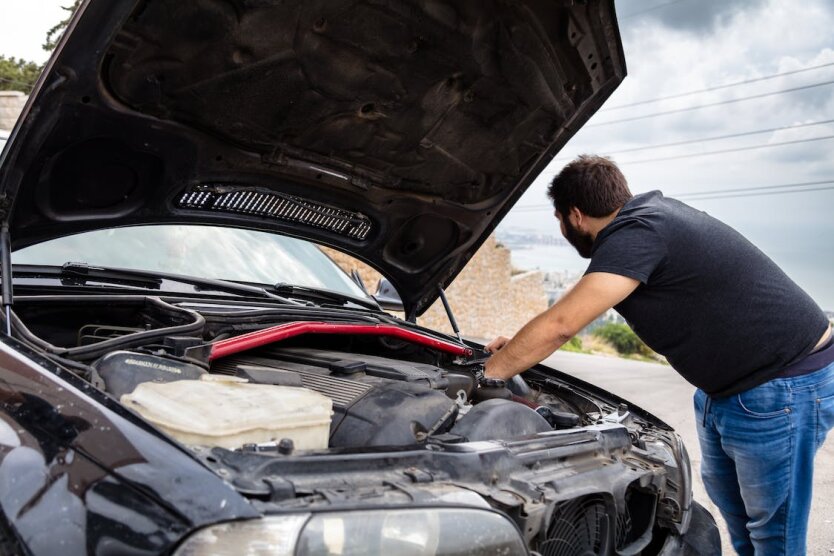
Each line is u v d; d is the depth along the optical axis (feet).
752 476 8.70
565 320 7.97
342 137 9.04
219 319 7.87
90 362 6.40
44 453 5.04
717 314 8.21
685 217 8.31
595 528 6.44
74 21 6.29
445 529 4.92
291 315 8.60
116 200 8.52
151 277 9.79
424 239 11.29
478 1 7.83
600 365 49.52
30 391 5.53
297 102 8.29
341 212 10.29
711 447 9.55
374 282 45.57
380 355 9.93
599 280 7.91
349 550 4.51
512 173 10.53
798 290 8.67
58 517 4.61
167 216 9.16
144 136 7.86
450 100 8.91
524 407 7.20
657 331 8.55
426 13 7.72
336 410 6.82
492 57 8.45
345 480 4.99
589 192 8.56
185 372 6.44
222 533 4.23
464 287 72.23
